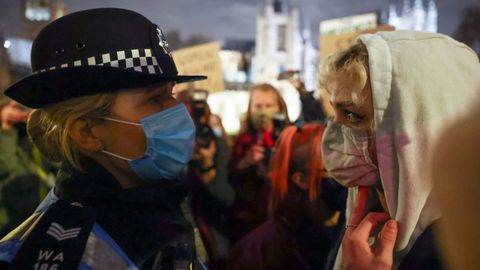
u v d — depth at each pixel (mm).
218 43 4586
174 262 970
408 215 1088
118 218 955
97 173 1011
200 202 2873
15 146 3330
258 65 49938
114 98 1020
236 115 14656
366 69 1174
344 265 1198
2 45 4648
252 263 2062
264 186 2705
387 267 1099
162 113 1070
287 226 2018
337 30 4004
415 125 1082
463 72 1118
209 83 4605
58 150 1048
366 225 1198
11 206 3293
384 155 1132
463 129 469
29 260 873
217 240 2703
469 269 461
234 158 3002
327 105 3113
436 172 483
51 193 1063
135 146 1047
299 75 3285
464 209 456
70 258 868
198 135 3064
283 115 3061
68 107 1004
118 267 906
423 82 1090
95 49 1004
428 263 1049
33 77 980
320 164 1948
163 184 1084
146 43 1046
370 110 1194
